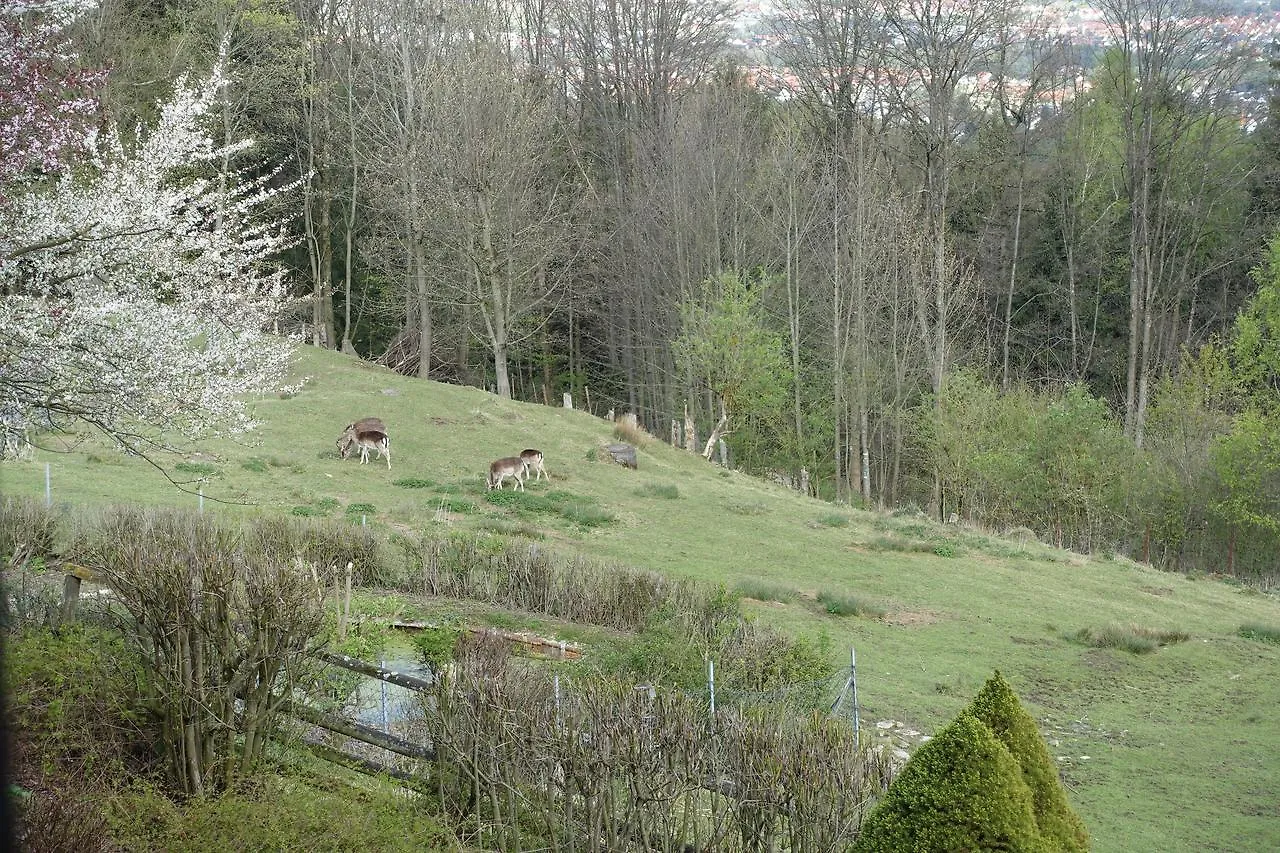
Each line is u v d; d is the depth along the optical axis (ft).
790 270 174.19
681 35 199.00
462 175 142.72
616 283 182.09
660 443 130.41
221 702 32.73
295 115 150.92
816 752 33.81
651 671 48.47
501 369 144.15
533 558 67.87
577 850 33.45
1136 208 182.80
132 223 44.09
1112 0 181.78
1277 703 69.41
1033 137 217.56
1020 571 97.40
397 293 165.58
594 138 200.13
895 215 161.38
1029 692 67.67
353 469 99.55
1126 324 204.13
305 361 129.59
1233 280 205.16
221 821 27.20
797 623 73.92
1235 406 154.61
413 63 166.09
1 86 42.37
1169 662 76.54
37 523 55.06
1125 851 46.06
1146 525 130.93
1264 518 124.67
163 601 32.42
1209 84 181.88
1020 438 138.21
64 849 24.62
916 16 166.81
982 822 26.53
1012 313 210.79
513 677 36.14
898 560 95.45
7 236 41.78
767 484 127.54
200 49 135.74
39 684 31.63
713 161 162.61
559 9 206.08
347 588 49.70
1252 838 48.24
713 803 33.78
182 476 87.15
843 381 166.40
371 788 33.12
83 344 41.50
